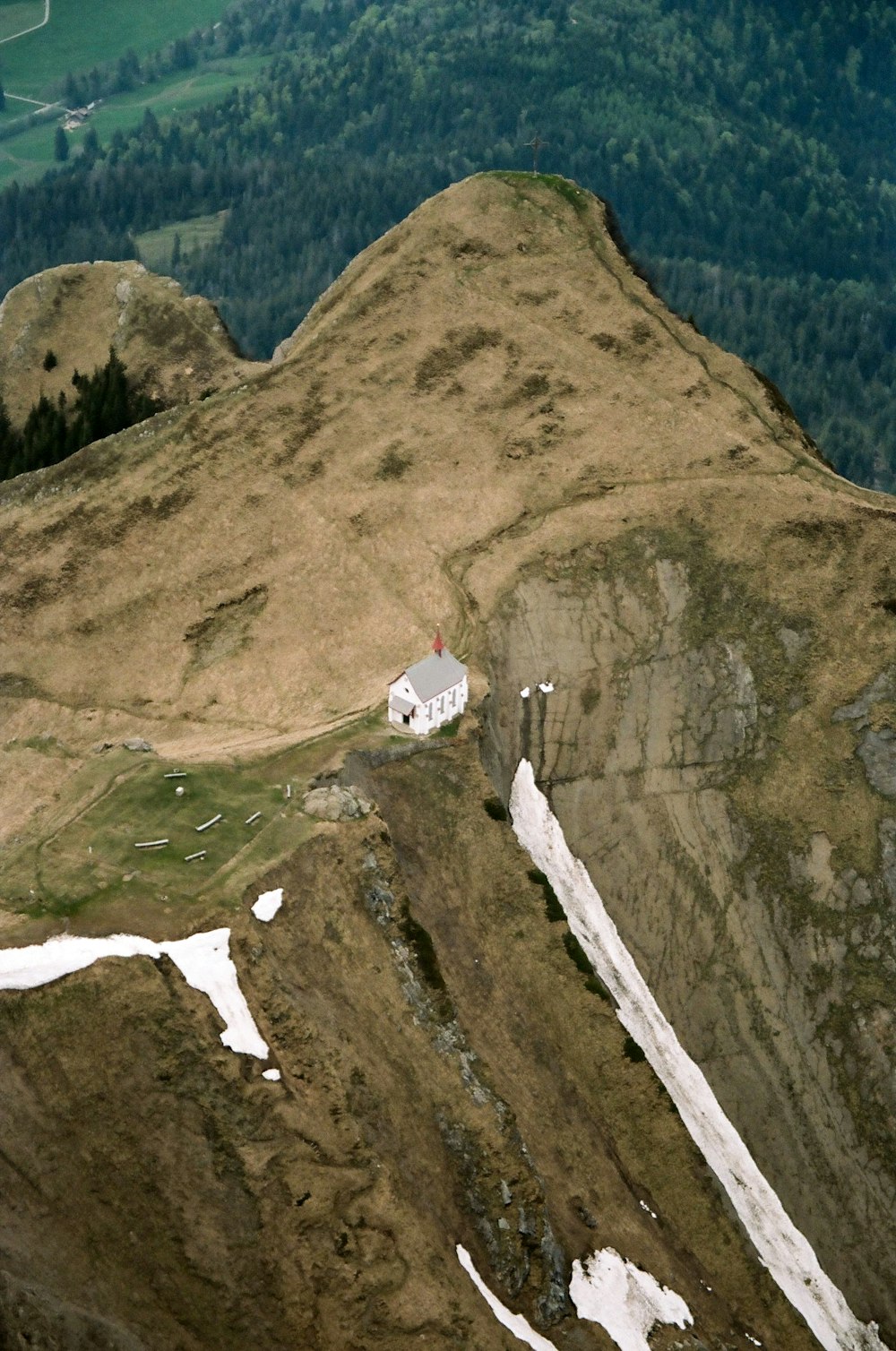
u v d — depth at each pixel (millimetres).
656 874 116500
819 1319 101938
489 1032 102000
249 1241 82812
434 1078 94188
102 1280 80875
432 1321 82625
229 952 90938
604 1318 91562
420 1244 85125
